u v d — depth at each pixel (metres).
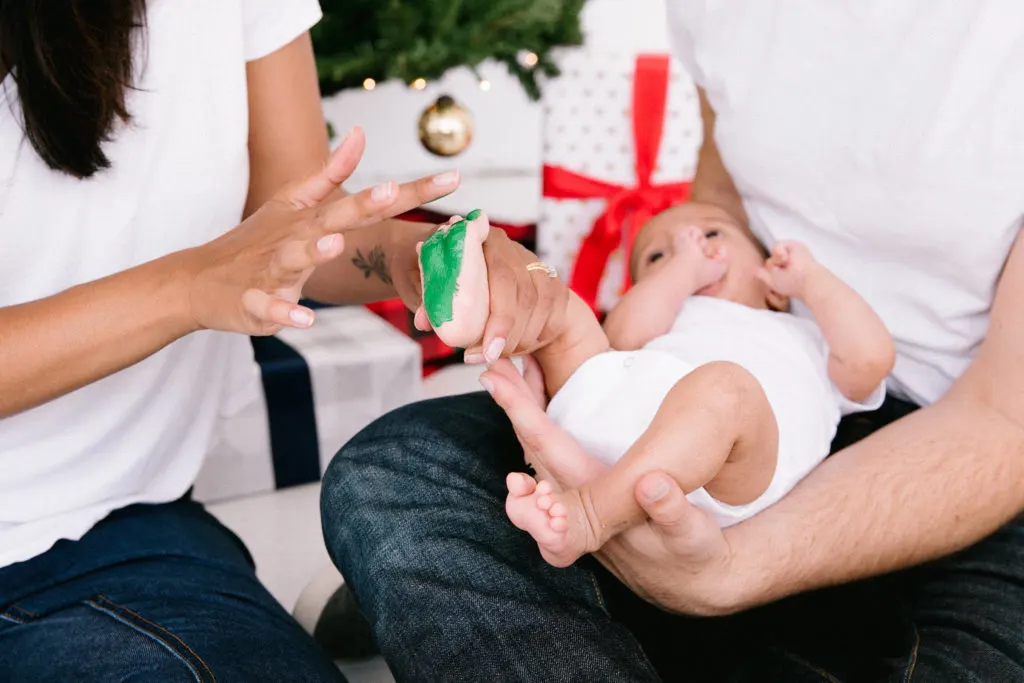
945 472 0.77
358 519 0.81
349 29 1.96
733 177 1.10
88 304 0.62
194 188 0.84
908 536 0.76
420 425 0.88
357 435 0.92
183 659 0.69
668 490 0.64
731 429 0.73
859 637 0.75
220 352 0.95
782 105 0.95
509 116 2.18
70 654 0.70
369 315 1.96
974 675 0.64
